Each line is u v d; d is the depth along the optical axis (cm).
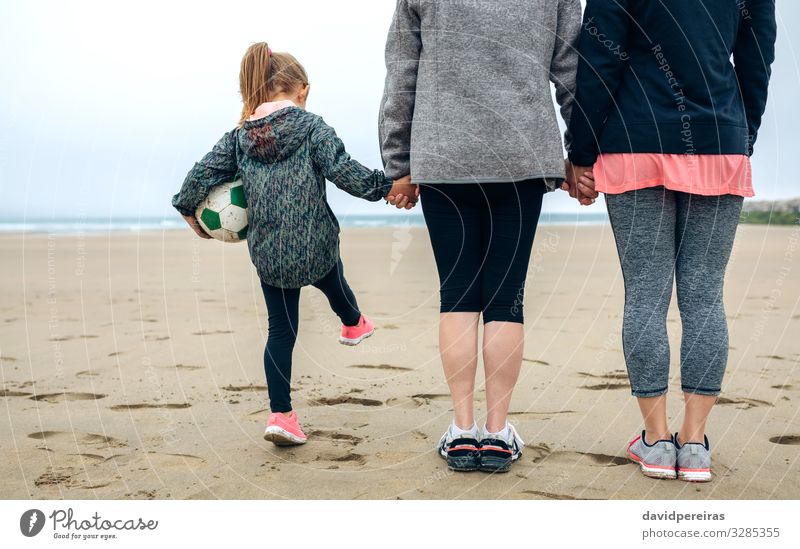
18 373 333
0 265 947
